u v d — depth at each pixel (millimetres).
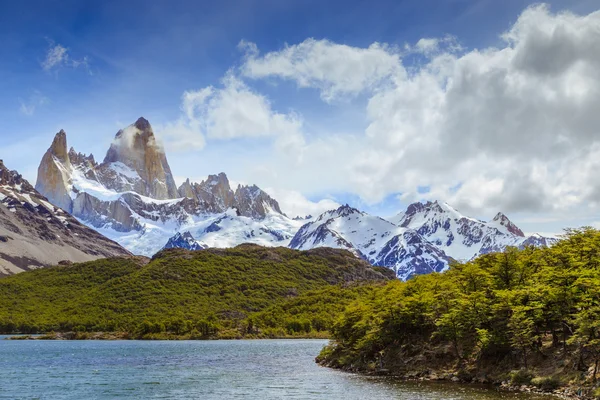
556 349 103062
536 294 102250
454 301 118688
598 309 89688
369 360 137000
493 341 105688
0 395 107125
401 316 130375
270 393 104750
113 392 109500
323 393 102312
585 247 108312
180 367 156250
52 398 103500
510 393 93375
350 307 165500
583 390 86438
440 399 89938
